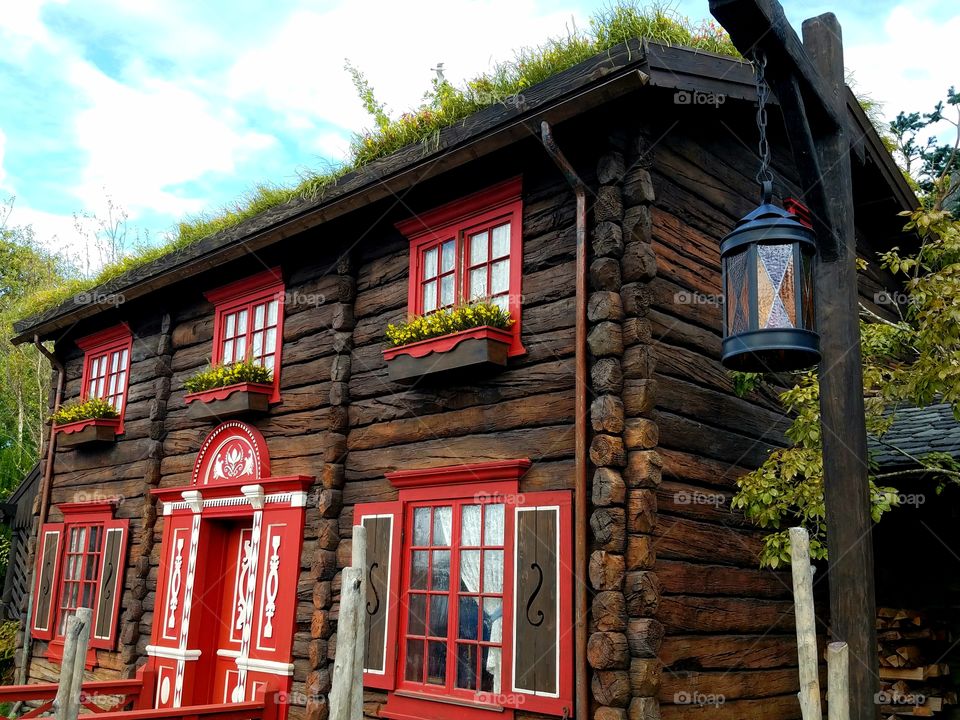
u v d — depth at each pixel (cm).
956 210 1174
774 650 584
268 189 834
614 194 525
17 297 2242
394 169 602
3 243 2323
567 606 492
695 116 606
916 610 656
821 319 409
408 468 626
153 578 871
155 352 947
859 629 383
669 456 518
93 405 985
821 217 404
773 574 598
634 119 541
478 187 618
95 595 940
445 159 570
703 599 523
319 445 709
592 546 490
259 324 816
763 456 612
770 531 597
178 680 775
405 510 614
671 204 566
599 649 463
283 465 739
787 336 367
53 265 2369
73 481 1055
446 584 578
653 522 483
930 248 579
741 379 577
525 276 574
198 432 856
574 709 478
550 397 541
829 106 414
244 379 763
